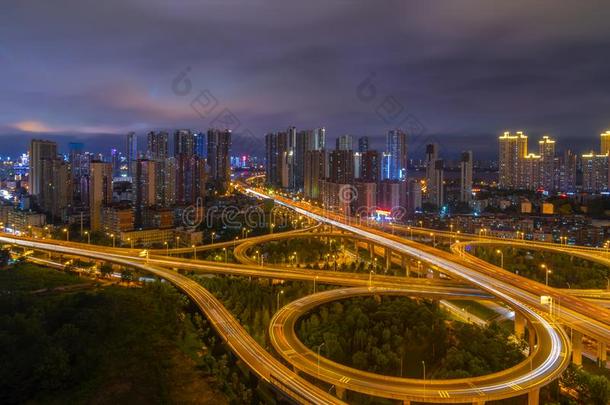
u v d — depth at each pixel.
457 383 117.69
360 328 167.38
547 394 130.75
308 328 164.75
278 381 121.56
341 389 122.50
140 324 159.38
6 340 131.62
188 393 124.25
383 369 149.00
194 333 161.12
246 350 139.75
